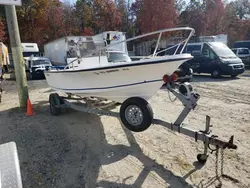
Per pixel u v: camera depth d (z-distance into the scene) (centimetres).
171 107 623
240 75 1277
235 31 3631
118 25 3209
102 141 412
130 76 371
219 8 3161
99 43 594
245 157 339
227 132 434
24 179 296
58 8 3027
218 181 282
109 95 430
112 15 3128
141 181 290
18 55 605
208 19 3152
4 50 995
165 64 331
